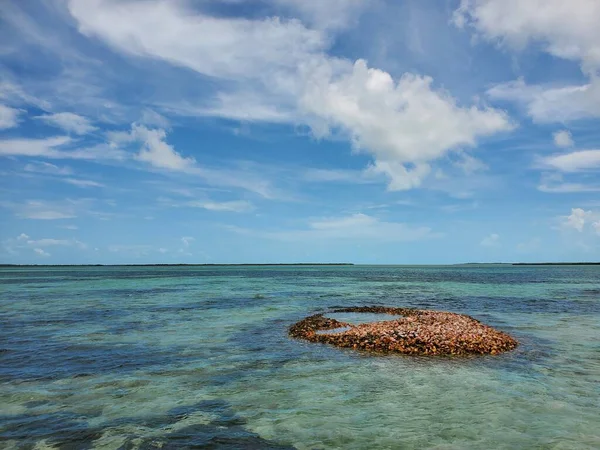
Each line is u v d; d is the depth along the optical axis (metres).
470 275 145.38
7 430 11.38
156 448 10.41
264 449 10.44
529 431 11.47
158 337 24.52
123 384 15.47
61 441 10.74
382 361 18.66
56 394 14.34
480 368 17.47
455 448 10.51
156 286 78.31
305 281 102.06
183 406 13.31
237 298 51.88
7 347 21.59
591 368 17.53
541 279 110.06
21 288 71.44
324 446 10.61
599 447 10.53
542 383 15.55
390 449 10.45
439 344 20.70
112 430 11.47
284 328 27.84
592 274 153.50
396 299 51.66
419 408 13.15
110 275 145.38
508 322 30.81
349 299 51.44
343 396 14.25
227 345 22.27
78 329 27.28
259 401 13.78
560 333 25.83
